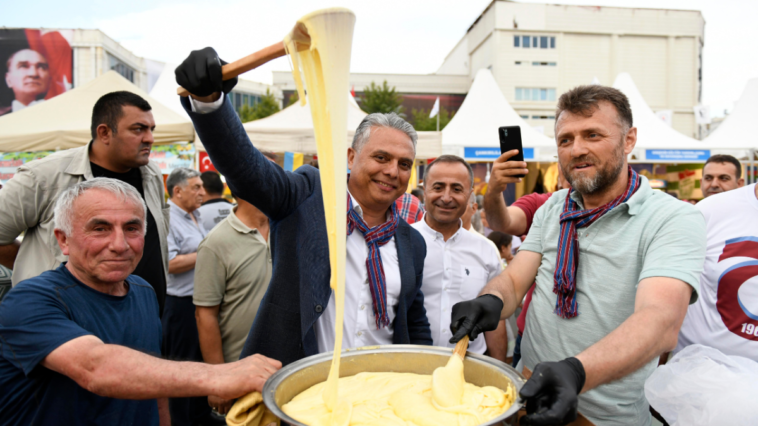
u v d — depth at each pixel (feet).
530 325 5.23
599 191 4.71
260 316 5.08
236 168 4.15
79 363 3.63
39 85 127.85
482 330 4.21
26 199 6.85
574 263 4.70
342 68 3.18
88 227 4.35
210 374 3.50
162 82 35.12
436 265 7.67
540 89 162.40
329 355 4.16
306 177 5.42
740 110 38.04
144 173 8.21
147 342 5.03
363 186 5.37
